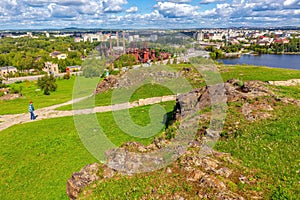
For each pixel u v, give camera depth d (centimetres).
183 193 809
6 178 1275
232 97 1574
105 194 905
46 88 4028
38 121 2145
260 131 1182
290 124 1209
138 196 846
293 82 2594
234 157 1004
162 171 945
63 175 1268
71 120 2092
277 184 819
